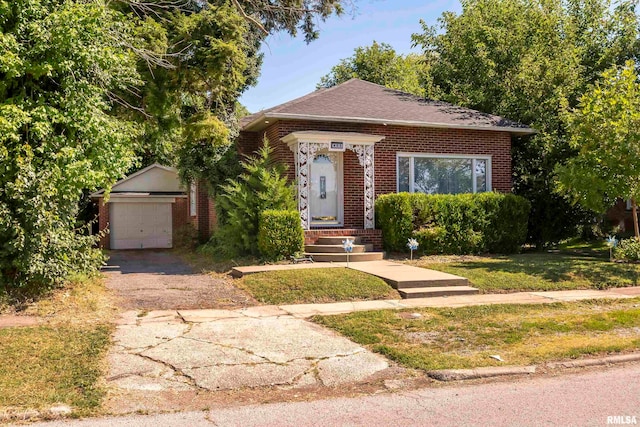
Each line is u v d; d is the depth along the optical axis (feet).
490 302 32.63
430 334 25.11
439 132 55.77
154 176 80.74
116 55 35.40
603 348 22.35
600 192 46.65
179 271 47.60
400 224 50.01
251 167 49.29
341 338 24.68
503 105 69.92
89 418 15.65
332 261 46.62
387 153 53.88
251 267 42.80
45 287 31.81
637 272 41.83
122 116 51.13
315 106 53.21
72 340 23.50
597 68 69.21
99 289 36.11
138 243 80.69
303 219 49.60
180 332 25.50
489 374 19.60
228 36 46.78
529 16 74.02
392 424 14.93
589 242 69.77
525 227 54.34
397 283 35.86
